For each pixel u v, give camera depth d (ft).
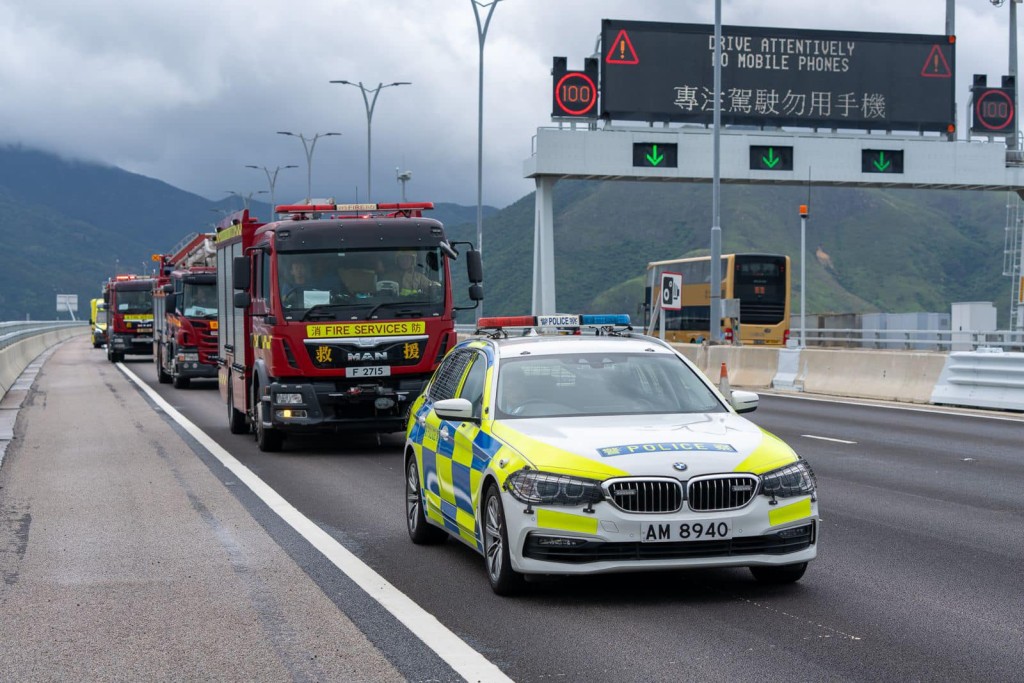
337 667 20.63
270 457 54.19
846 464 49.03
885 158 159.02
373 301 55.26
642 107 153.79
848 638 22.03
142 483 45.24
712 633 22.49
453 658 20.98
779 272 160.66
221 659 21.34
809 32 157.07
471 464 27.27
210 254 101.91
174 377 106.42
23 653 22.02
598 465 24.00
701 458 24.18
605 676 19.76
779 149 156.04
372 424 55.21
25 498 41.65
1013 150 163.12
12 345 127.65
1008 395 72.84
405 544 32.45
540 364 28.86
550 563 24.06
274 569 29.19
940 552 30.50
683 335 172.45
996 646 21.44
